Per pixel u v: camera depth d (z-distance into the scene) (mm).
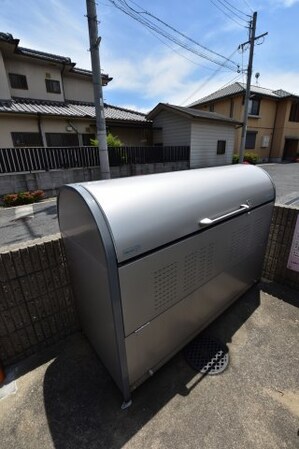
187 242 1383
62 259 1747
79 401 1437
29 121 8898
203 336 1888
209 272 1665
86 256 1279
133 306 1199
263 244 2301
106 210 1077
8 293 1550
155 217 1196
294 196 6449
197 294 1625
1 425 1319
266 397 1431
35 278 1647
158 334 1421
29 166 7059
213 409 1374
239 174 1930
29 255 1582
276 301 2256
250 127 15484
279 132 16688
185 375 1585
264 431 1261
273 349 1758
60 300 1812
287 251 2355
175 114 10867
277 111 16547
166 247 1260
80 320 1909
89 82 12125
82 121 10000
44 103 10258
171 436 1253
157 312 1353
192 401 1420
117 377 1384
